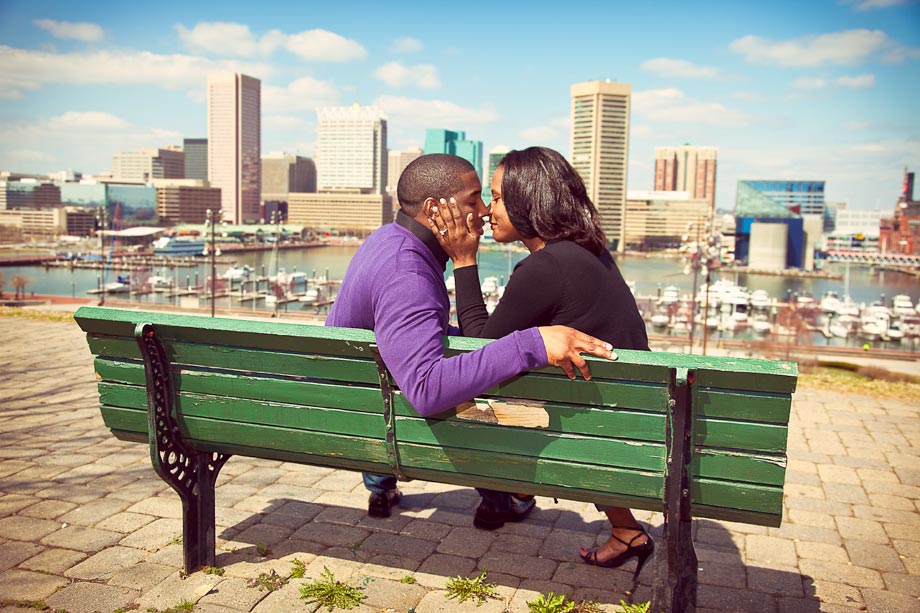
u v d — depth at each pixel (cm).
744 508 203
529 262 243
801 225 19462
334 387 235
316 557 301
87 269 13912
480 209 256
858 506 382
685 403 194
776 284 15938
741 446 198
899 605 275
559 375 208
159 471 257
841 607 272
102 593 263
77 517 337
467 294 259
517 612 258
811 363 4344
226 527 332
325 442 244
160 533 319
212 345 246
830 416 572
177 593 263
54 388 605
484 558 306
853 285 16338
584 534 337
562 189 254
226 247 19788
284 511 355
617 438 209
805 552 324
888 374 4722
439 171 245
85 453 436
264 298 9662
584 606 260
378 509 350
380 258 237
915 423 551
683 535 218
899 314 9225
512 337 204
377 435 235
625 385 202
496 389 216
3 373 663
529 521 352
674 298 10006
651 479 208
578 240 253
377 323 221
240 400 249
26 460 421
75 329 966
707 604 272
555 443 215
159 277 10056
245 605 256
